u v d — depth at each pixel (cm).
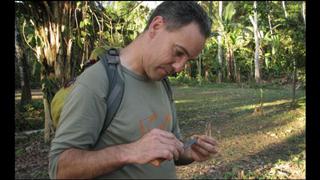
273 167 552
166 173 162
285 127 831
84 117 141
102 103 145
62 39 700
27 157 637
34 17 685
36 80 2044
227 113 1038
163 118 162
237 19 2273
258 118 945
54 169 141
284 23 1112
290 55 1055
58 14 690
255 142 708
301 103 1130
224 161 586
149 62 151
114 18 840
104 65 151
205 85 1973
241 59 1923
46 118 721
